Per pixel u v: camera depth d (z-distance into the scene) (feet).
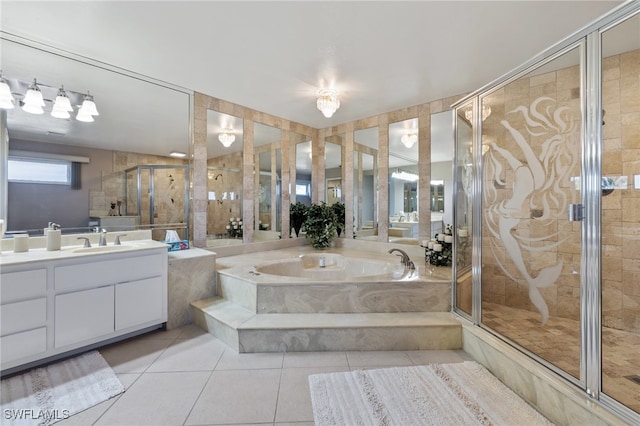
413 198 12.22
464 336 7.50
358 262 11.59
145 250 7.95
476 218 8.30
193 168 10.82
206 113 11.05
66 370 6.36
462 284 8.39
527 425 4.96
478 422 4.96
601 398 4.76
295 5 5.88
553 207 8.02
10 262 5.89
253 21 6.38
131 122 9.44
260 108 12.43
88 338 6.95
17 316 5.96
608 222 7.63
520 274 8.46
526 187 8.45
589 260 5.24
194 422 4.93
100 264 7.14
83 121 8.57
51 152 8.05
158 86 9.71
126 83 9.02
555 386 5.07
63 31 6.72
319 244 14.15
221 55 7.88
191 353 7.20
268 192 13.66
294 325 7.46
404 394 5.66
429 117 11.60
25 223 7.63
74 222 8.39
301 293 8.30
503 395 5.70
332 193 15.21
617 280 7.51
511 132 8.68
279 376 6.26
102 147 8.91
